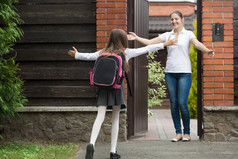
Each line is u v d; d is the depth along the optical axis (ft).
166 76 15.20
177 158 11.64
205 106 15.01
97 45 15.26
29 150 12.78
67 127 15.40
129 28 16.02
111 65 10.59
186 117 15.06
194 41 14.61
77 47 15.85
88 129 15.33
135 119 17.06
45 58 15.84
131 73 16.53
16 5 15.94
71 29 15.85
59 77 15.75
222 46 15.11
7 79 13.17
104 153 12.75
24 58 15.88
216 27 15.14
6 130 15.60
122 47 11.12
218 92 15.07
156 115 30.01
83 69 15.69
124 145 14.26
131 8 16.25
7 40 13.38
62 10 15.84
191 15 43.60
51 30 15.90
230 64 15.08
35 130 15.53
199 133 15.71
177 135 15.28
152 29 39.75
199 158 11.61
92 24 15.78
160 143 14.71
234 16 15.31
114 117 11.51
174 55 14.84
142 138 16.43
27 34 15.92
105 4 15.25
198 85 15.84
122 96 11.01
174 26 14.88
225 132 14.94
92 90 15.60
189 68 14.89
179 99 14.85
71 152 12.55
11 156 11.39
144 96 18.52
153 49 11.18
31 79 15.84
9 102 13.52
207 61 15.11
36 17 15.89
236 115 14.89
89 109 15.16
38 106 15.75
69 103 15.71
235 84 15.26
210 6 15.19
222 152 12.61
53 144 14.92
